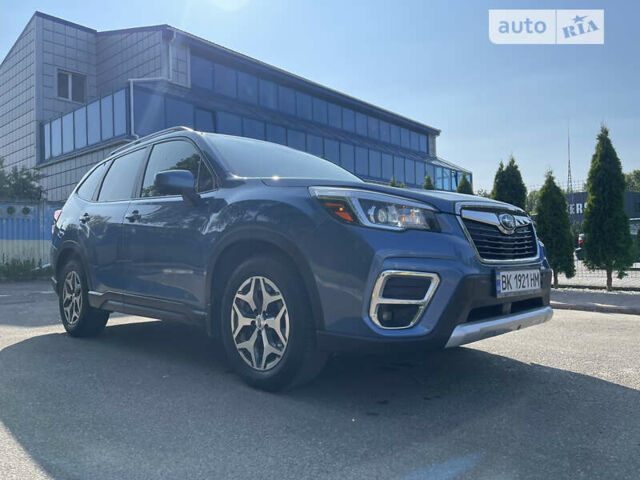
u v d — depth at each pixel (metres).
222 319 3.12
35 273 12.62
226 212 3.12
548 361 3.74
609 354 3.97
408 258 2.61
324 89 27.91
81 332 4.43
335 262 2.63
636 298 8.05
